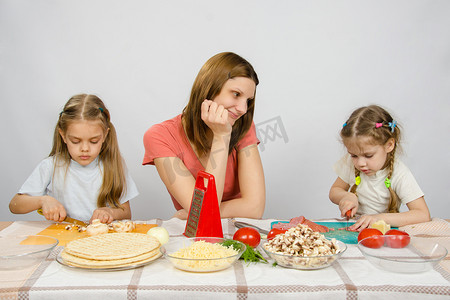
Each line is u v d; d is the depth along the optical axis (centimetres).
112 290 97
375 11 309
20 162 310
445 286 98
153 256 114
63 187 208
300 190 329
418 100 313
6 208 312
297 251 112
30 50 302
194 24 313
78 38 306
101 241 123
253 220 168
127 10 308
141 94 316
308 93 320
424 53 309
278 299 97
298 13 314
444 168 317
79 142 194
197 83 170
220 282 101
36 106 307
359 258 118
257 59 318
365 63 314
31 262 112
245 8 313
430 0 304
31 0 298
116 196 209
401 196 201
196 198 138
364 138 194
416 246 122
